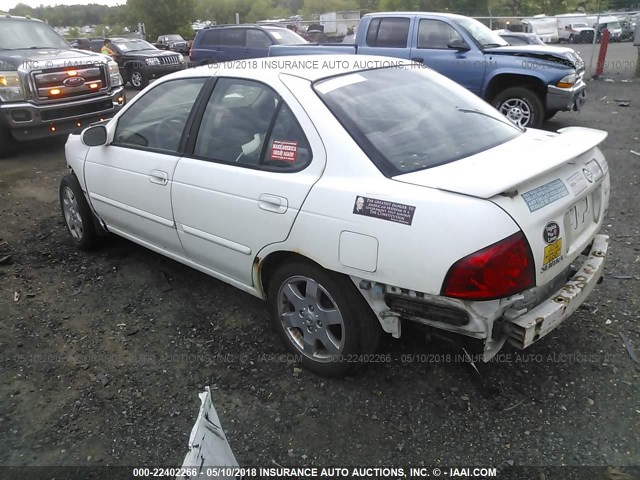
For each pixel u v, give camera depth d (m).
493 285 2.28
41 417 2.86
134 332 3.58
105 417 2.85
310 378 3.06
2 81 7.86
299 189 2.78
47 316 3.80
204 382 3.08
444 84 3.52
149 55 16.72
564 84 8.09
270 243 2.96
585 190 2.70
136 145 3.90
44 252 4.86
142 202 3.82
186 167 3.43
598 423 2.64
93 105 8.82
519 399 2.82
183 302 3.92
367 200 2.53
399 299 2.54
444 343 3.24
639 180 6.12
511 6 39.50
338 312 2.81
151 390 3.04
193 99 3.55
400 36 9.23
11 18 9.26
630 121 9.37
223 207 3.17
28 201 6.30
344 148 2.71
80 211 4.60
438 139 2.90
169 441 2.68
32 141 9.38
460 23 8.82
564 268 2.58
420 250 2.37
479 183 2.35
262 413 2.82
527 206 2.37
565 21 28.06
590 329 3.34
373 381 2.99
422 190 2.45
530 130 3.39
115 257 4.71
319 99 2.90
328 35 26.20
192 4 50.66
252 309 3.79
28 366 3.27
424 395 2.88
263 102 3.12
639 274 3.98
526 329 2.38
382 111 2.98
